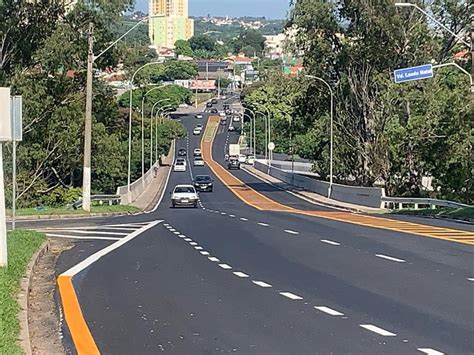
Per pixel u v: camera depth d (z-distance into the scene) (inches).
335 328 440.8
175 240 986.7
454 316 475.5
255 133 5467.5
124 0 2417.6
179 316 480.1
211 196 2640.3
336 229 1145.4
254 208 1988.2
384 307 506.9
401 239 970.1
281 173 3494.1
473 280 623.8
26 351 365.1
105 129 2613.2
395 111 2388.0
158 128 4670.3
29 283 580.7
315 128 2714.1
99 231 1127.6
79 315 485.1
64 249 872.3
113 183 3316.9
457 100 2042.3
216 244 931.3
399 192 2433.6
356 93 2492.6
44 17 2383.1
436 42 2352.4
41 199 2454.5
